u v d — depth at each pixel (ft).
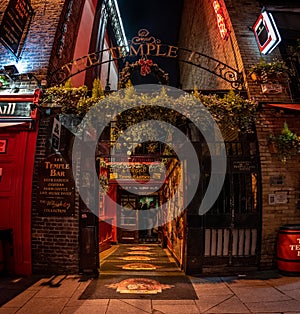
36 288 16.22
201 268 19.33
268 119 21.06
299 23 24.95
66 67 23.45
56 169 19.71
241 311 12.92
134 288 16.17
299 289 15.81
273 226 19.88
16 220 19.29
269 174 20.18
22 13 23.27
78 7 28.68
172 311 13.00
